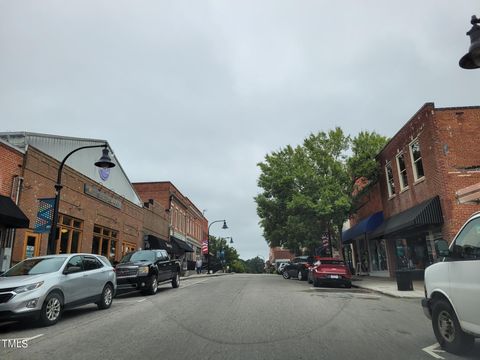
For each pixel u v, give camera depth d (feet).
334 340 24.58
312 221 88.12
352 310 37.19
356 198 88.38
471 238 20.56
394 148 77.25
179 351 22.21
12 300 30.22
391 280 75.51
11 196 52.11
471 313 19.67
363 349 22.39
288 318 32.65
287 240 114.83
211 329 28.35
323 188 81.35
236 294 52.75
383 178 84.17
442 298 22.45
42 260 37.22
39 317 31.24
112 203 84.74
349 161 86.12
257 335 26.14
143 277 55.88
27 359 21.20
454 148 60.03
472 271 19.83
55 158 66.95
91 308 42.80
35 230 49.26
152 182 136.26
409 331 27.35
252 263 476.13
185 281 94.63
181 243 140.26
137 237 100.99
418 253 71.10
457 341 20.98
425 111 63.05
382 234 75.66
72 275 36.29
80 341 25.39
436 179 60.44
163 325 30.32
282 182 87.40
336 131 88.12
